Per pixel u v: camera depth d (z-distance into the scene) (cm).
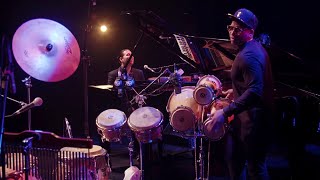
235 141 346
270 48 409
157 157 561
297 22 679
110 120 427
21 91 822
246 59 305
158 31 393
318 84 424
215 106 354
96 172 382
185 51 445
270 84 316
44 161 326
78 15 791
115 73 610
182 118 372
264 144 317
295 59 416
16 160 331
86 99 462
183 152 632
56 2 784
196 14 751
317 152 606
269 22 700
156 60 803
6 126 806
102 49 832
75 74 870
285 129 453
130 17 385
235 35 320
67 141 302
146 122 398
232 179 351
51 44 397
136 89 483
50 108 876
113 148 720
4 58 294
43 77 400
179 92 399
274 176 500
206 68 411
